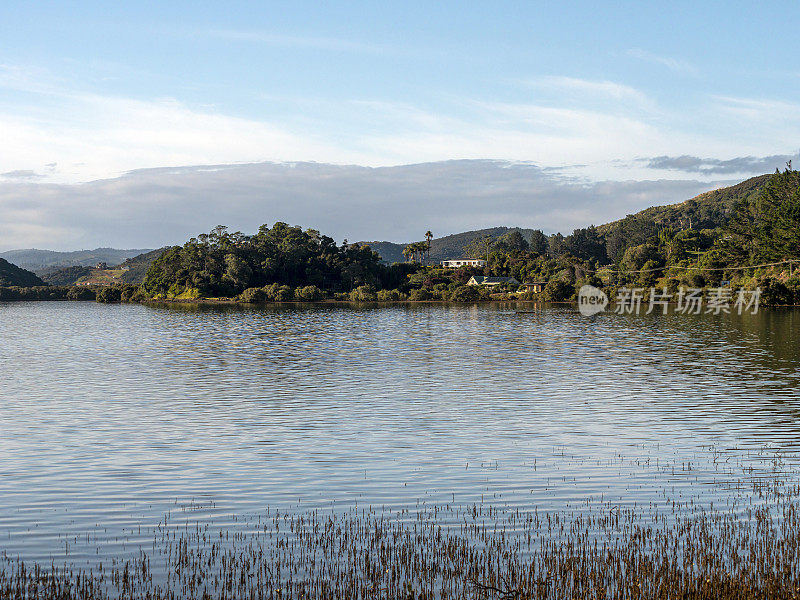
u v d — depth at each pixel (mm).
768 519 23859
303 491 28031
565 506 25812
